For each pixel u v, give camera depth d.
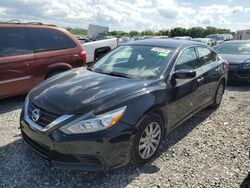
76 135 2.96
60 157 3.03
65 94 3.40
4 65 5.34
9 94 5.55
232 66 8.43
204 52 5.34
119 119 3.12
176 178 3.31
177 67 4.22
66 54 6.39
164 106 3.73
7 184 3.07
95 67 4.59
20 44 5.67
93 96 3.29
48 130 3.06
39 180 3.17
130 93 3.41
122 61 4.49
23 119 3.50
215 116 5.57
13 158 3.60
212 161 3.75
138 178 3.28
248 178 3.34
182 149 4.07
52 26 6.38
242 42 10.08
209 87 5.23
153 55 4.39
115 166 3.17
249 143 4.35
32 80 5.83
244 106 6.33
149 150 3.58
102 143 2.99
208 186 3.18
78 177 3.25
